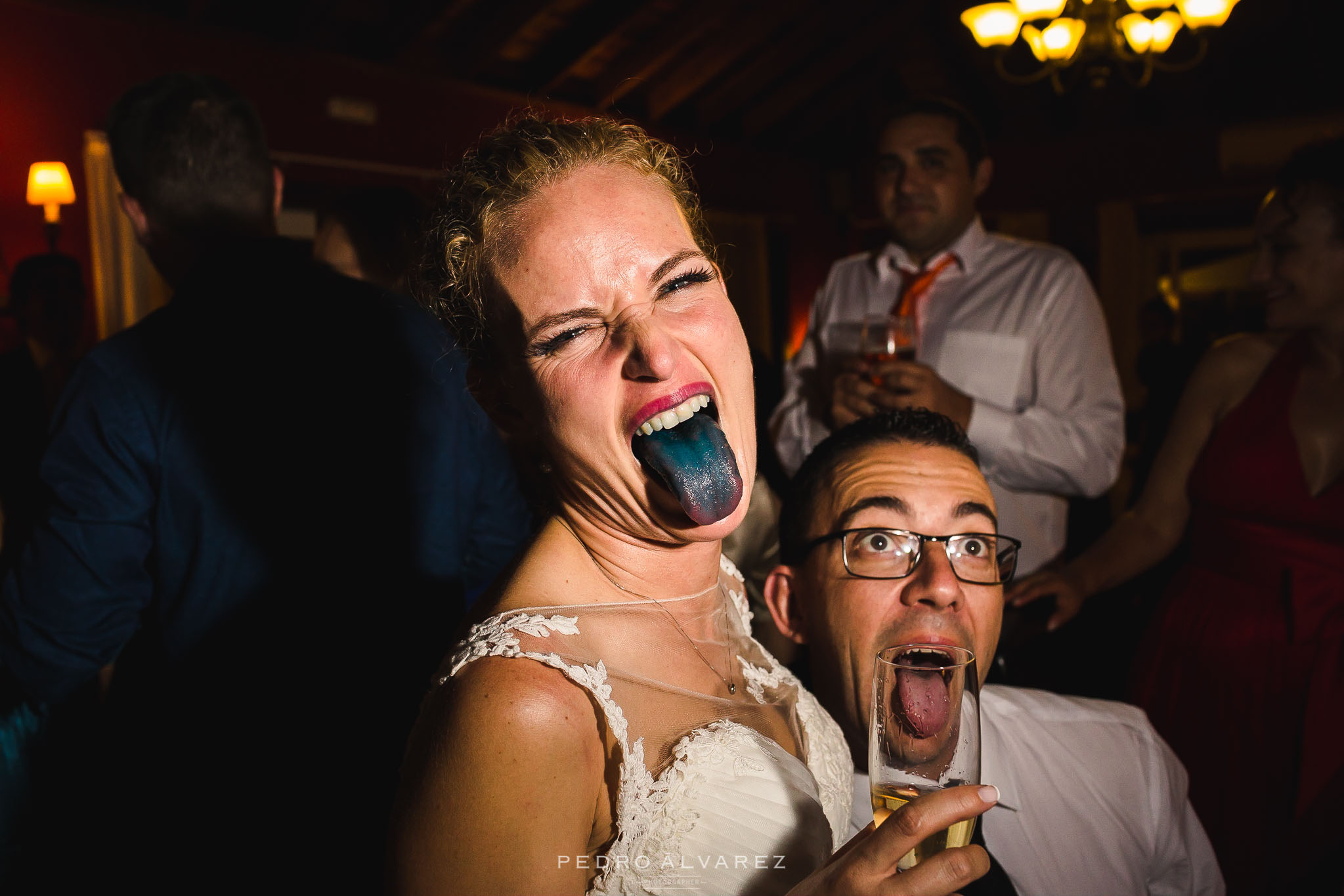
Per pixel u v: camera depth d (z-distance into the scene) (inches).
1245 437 82.9
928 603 53.9
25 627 58.4
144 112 61.9
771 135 423.2
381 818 63.1
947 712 36.4
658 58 338.6
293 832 61.2
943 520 54.6
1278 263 80.7
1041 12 207.0
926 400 89.2
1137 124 392.2
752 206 409.7
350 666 62.1
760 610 78.4
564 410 34.1
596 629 35.0
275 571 60.2
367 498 62.7
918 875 27.7
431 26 285.7
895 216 112.6
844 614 55.4
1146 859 61.8
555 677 31.3
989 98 407.5
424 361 66.6
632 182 34.2
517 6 284.0
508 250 33.5
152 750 62.1
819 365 110.1
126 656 66.8
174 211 62.7
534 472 39.4
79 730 69.6
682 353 33.7
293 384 60.9
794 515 59.2
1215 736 82.7
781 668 46.8
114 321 219.3
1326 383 79.7
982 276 110.7
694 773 33.8
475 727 29.3
